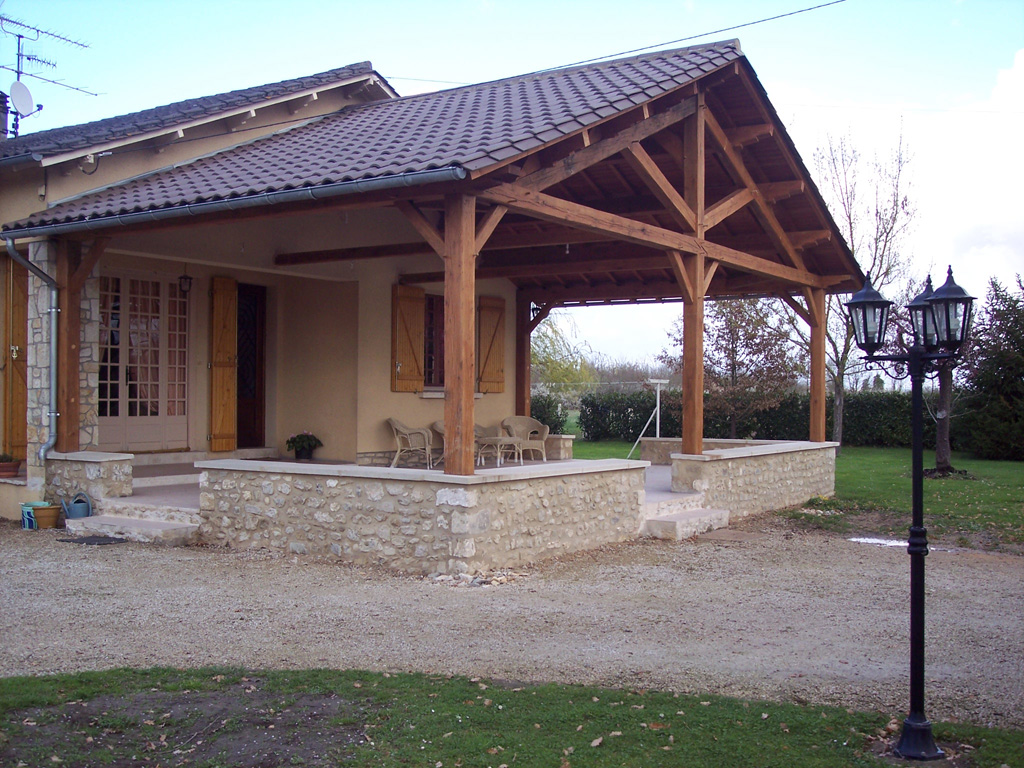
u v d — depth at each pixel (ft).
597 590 22.06
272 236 35.19
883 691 14.97
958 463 64.13
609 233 27.61
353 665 15.66
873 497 43.37
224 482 26.73
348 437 38.47
